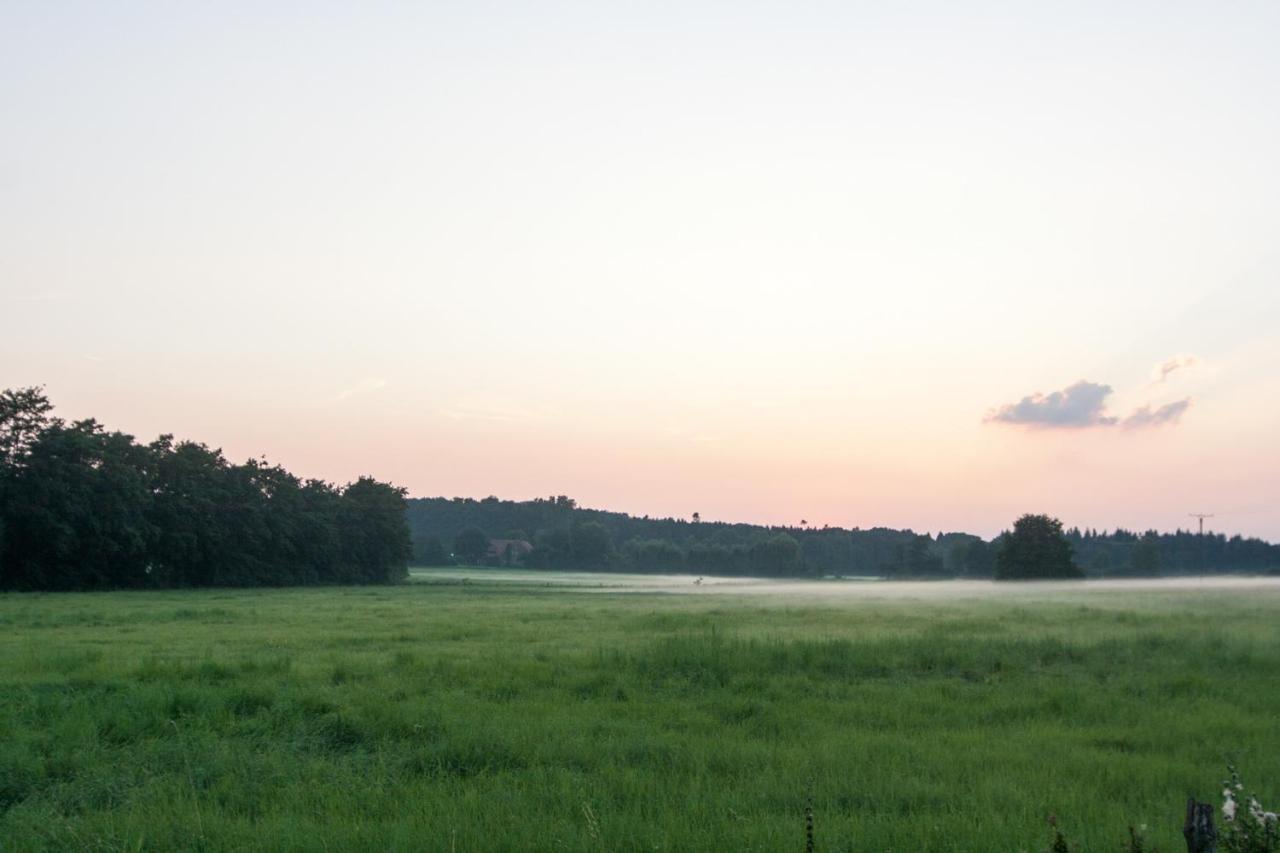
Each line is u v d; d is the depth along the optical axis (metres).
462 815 9.90
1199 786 11.45
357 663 21.94
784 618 40.25
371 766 12.45
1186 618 37.91
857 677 20.95
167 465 93.06
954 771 12.20
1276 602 53.03
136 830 9.41
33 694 16.66
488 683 18.66
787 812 10.23
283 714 15.06
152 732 14.16
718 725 15.42
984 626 33.78
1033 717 16.44
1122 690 19.09
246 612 45.09
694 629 33.44
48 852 9.15
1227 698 18.23
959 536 183.38
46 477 77.31
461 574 188.75
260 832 9.52
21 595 69.81
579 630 33.19
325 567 113.69
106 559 83.06
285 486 109.25
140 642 28.38
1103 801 10.86
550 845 9.01
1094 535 172.00
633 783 11.27
